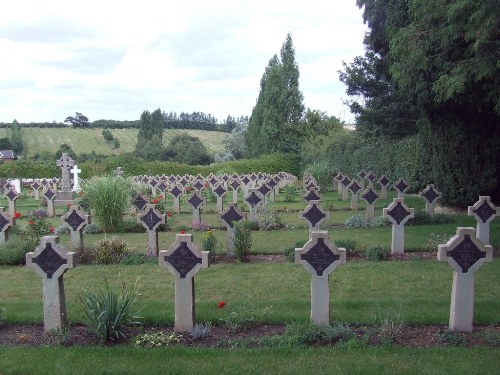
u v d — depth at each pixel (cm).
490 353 538
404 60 1220
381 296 768
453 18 948
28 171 4359
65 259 616
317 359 534
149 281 898
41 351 566
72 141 9625
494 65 1026
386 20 1580
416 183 2242
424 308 685
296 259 611
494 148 1588
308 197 1568
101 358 546
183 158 6550
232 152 6869
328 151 4047
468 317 600
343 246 1074
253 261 1054
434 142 1700
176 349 564
